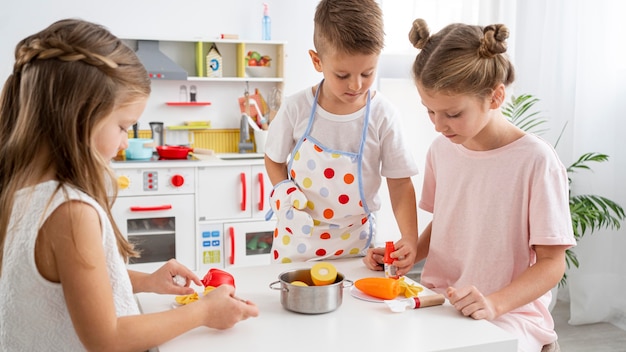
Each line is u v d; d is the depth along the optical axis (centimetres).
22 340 87
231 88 351
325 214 156
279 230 158
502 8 316
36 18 320
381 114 153
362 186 154
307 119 155
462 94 114
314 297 105
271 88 357
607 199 265
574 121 282
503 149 129
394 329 100
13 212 86
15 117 90
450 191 138
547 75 295
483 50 113
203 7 343
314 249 155
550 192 121
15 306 86
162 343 92
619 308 282
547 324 129
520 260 129
